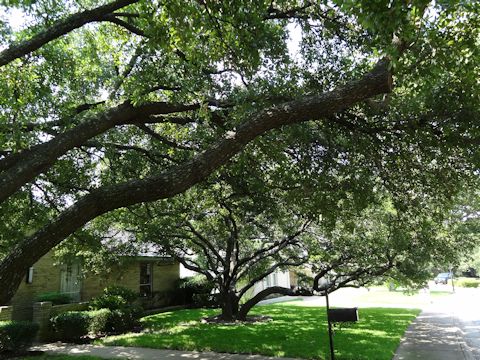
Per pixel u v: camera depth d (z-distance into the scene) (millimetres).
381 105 5324
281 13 7117
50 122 7258
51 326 12562
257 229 15445
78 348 11109
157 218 13516
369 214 11555
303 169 7961
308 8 7320
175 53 6543
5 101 7398
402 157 7254
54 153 4938
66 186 9484
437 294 33125
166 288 21828
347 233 12195
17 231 9789
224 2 5148
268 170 8414
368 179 7809
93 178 9891
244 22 5664
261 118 4477
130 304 15555
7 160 5602
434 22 4852
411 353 9594
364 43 6641
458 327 13797
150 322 15562
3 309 11875
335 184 7848
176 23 5043
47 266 15711
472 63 5234
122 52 8141
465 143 6398
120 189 3939
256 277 17188
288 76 7062
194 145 8641
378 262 13039
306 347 9953
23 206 9914
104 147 8648
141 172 9820
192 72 6707
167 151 9258
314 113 4543
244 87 7227
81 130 5344
